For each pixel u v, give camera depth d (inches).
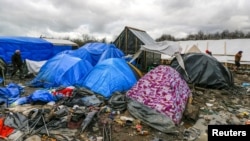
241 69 748.6
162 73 283.3
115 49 553.6
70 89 335.0
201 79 431.2
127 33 677.9
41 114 226.7
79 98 300.4
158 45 482.6
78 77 393.1
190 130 228.7
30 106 278.8
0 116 236.8
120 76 355.9
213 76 428.1
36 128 210.7
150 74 288.8
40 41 708.7
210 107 313.6
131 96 279.4
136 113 253.6
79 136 204.2
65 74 396.8
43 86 396.5
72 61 415.5
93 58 541.0
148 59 632.4
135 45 662.5
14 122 216.8
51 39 811.4
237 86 466.0
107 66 362.9
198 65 448.8
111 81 343.0
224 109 306.5
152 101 255.0
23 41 644.7
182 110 258.2
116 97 295.3
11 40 620.4
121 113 266.8
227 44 938.1
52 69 413.1
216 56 877.8
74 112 233.0
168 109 238.7
